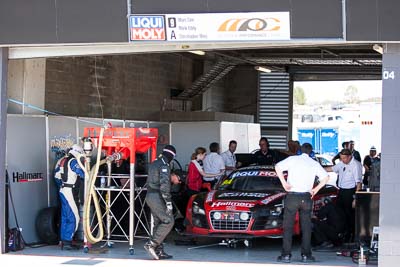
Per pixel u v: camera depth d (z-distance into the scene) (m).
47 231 13.80
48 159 14.58
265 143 18.59
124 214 13.56
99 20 12.30
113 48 12.86
